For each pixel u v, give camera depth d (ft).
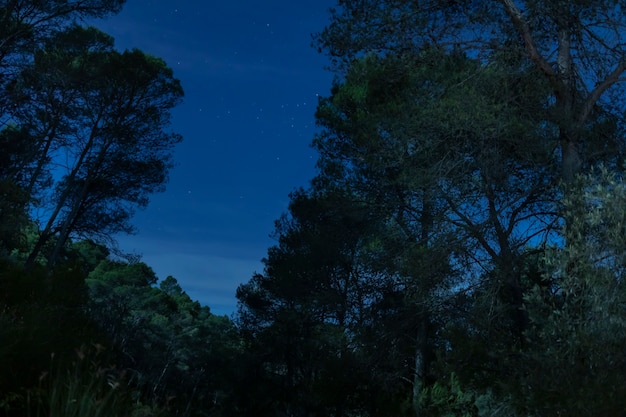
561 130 35.09
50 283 23.36
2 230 35.58
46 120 72.33
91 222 78.43
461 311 37.06
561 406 19.71
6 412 13.97
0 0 62.13
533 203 38.27
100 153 77.15
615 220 20.36
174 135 82.02
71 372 15.16
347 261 58.75
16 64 65.92
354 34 38.42
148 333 116.88
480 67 37.22
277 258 77.25
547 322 22.11
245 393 79.10
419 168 38.81
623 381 19.08
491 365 26.76
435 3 37.50
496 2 36.99
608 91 37.37
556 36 37.32
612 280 19.90
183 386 103.50
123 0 68.13
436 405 37.29
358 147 52.49
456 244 36.60
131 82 76.79
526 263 37.11
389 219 48.34
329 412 54.29
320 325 67.51
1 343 14.99
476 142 36.70
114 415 13.78
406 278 39.65
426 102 37.88
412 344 47.70
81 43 74.43
